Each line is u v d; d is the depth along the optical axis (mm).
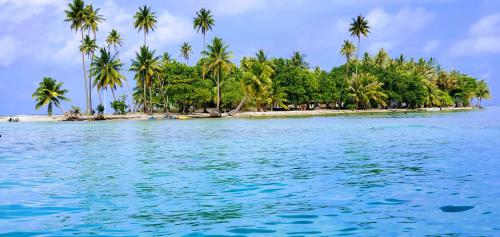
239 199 12820
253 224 10164
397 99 125438
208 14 102562
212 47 88375
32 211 11688
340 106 127000
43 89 83500
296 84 109062
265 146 28719
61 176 17391
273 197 13016
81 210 11742
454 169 17656
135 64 89875
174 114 96312
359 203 12039
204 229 9820
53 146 30766
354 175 16641
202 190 14258
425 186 14234
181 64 98938
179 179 16375
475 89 163375
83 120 82000
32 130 52188
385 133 39375
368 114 101062
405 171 17375
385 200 12352
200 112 106375
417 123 56812
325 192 13586
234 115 91000
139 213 11336
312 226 9922
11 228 10133
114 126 59219
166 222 10461
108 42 103375
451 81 150375
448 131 41031
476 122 58406
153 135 40656
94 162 21656
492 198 12359
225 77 102562
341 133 40062
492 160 20125
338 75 125125
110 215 11172
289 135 38250
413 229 9555
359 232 9414
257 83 87250
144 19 95438
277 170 18219
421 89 127625
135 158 23062
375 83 116812
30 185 15430
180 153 25250
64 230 9938
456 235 9102
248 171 18094
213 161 21484
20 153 26438
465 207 11391
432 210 11141
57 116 91125
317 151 25250
